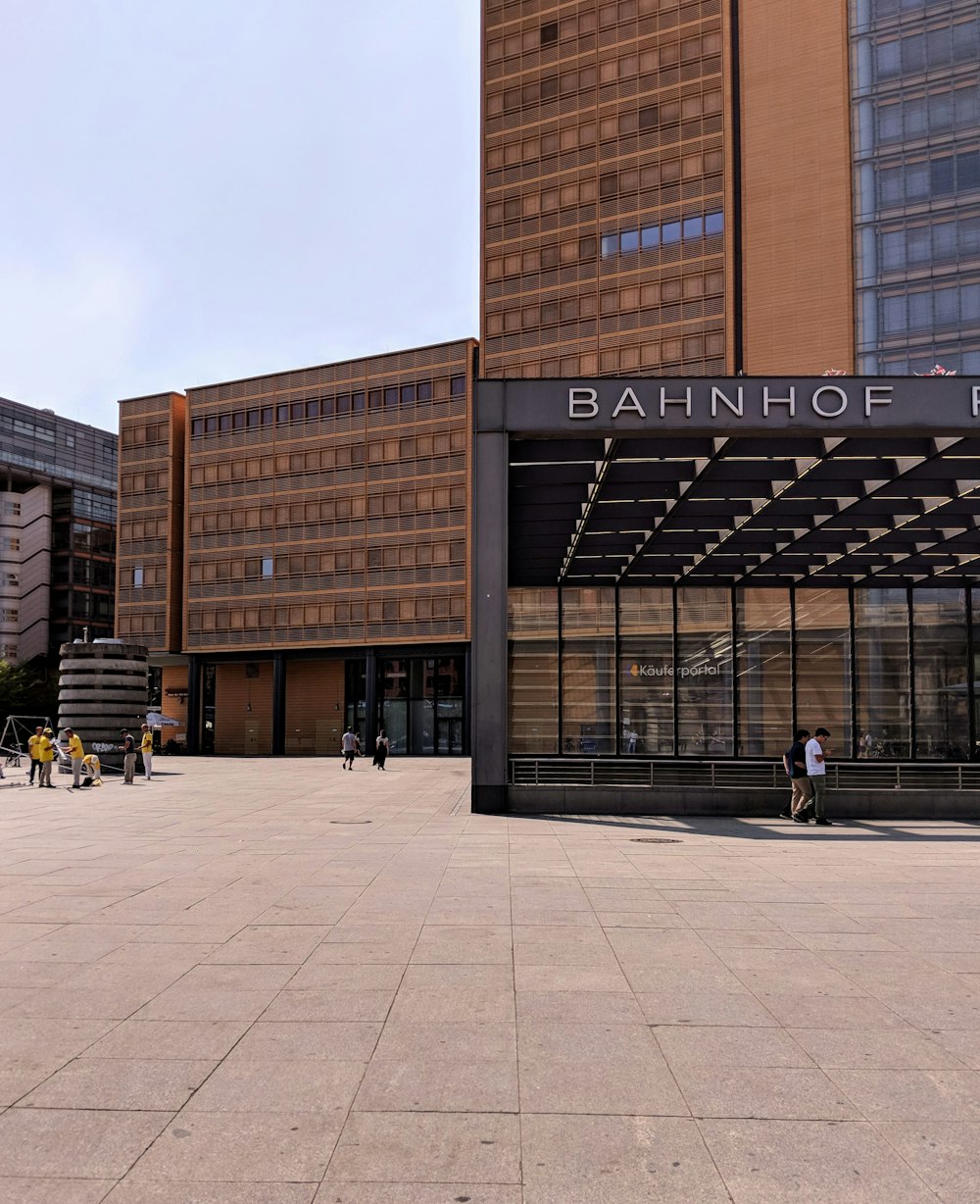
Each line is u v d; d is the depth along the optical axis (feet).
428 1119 13.37
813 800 53.57
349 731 126.00
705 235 175.32
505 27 197.77
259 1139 12.76
